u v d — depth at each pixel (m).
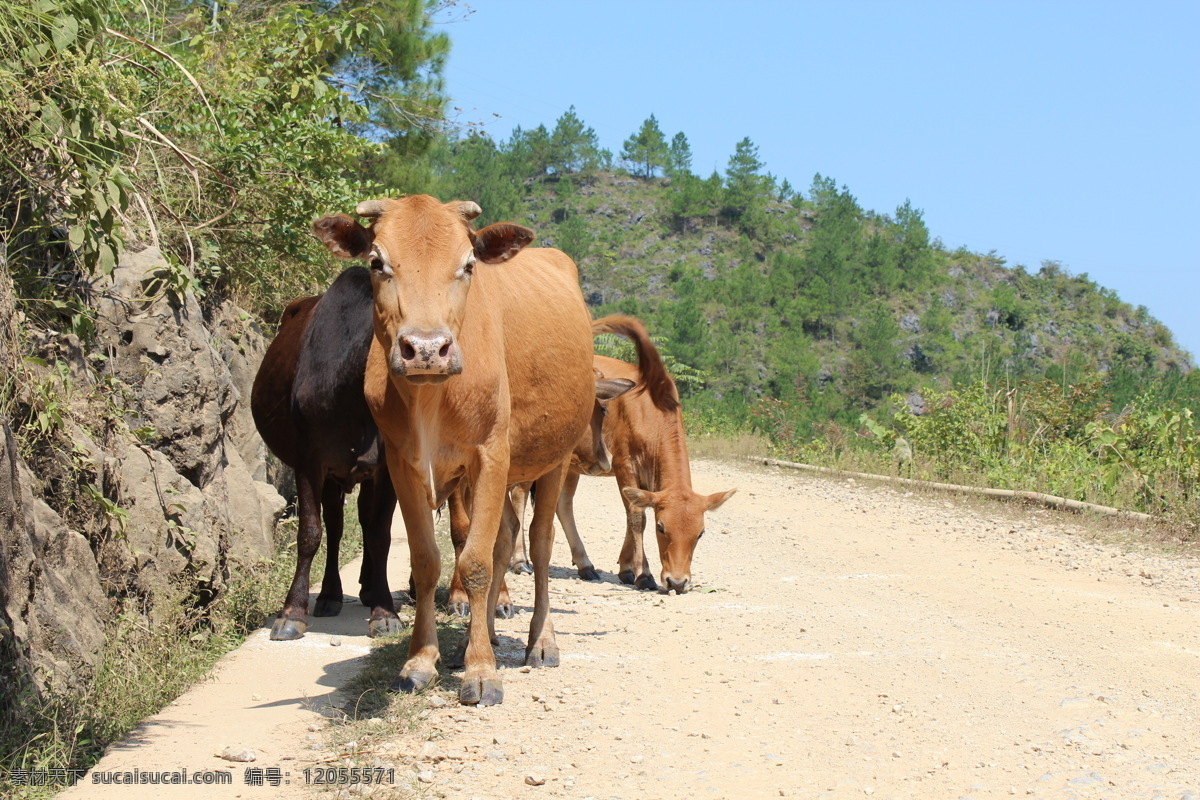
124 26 8.18
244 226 9.65
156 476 6.19
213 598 6.63
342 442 6.63
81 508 5.41
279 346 7.14
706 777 4.21
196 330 7.13
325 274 11.16
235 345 9.00
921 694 5.50
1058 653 6.45
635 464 9.38
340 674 5.73
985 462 16.16
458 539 6.09
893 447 18.47
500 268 5.82
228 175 9.03
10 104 5.25
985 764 4.41
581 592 8.66
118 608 5.58
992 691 5.57
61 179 5.70
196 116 8.85
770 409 27.98
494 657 5.98
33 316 5.80
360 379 6.50
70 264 6.38
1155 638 6.89
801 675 5.88
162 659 5.52
